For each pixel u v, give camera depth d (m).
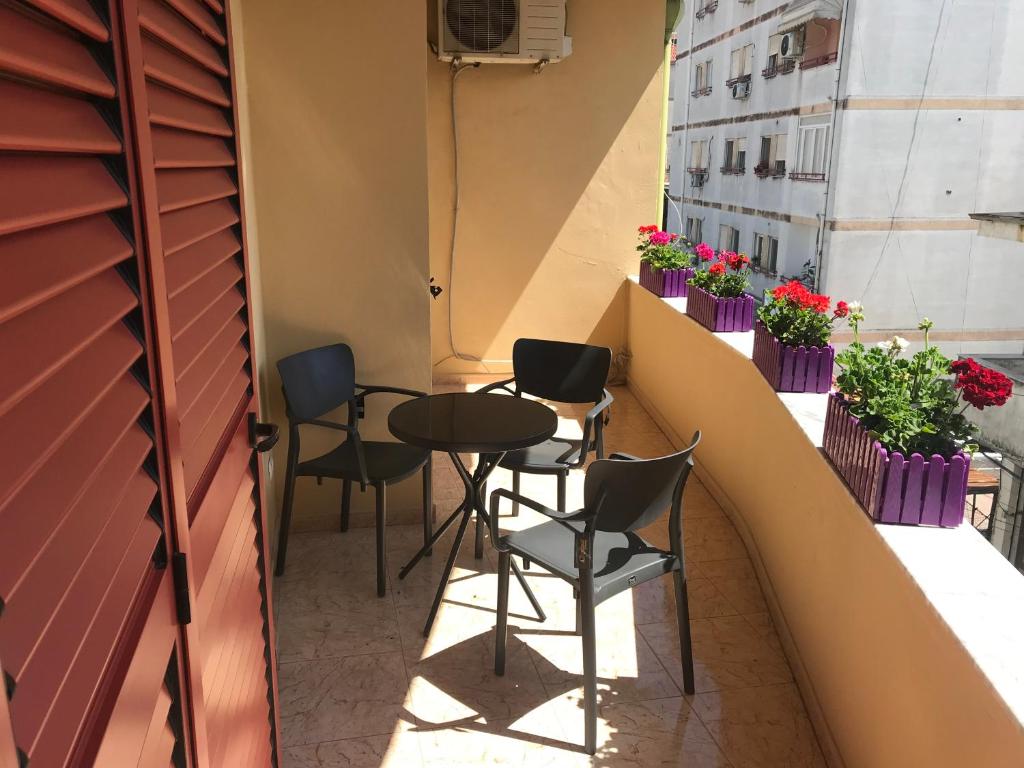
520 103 5.74
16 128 0.52
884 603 1.98
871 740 2.06
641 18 5.69
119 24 0.76
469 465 4.69
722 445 4.09
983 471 2.35
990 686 1.42
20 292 0.51
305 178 3.42
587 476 2.32
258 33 3.25
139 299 0.79
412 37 3.33
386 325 3.61
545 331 6.16
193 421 1.07
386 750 2.41
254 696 1.56
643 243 5.85
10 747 0.46
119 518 0.73
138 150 0.80
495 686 2.71
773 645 2.96
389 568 3.46
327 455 3.43
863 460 2.20
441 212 5.86
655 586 3.35
